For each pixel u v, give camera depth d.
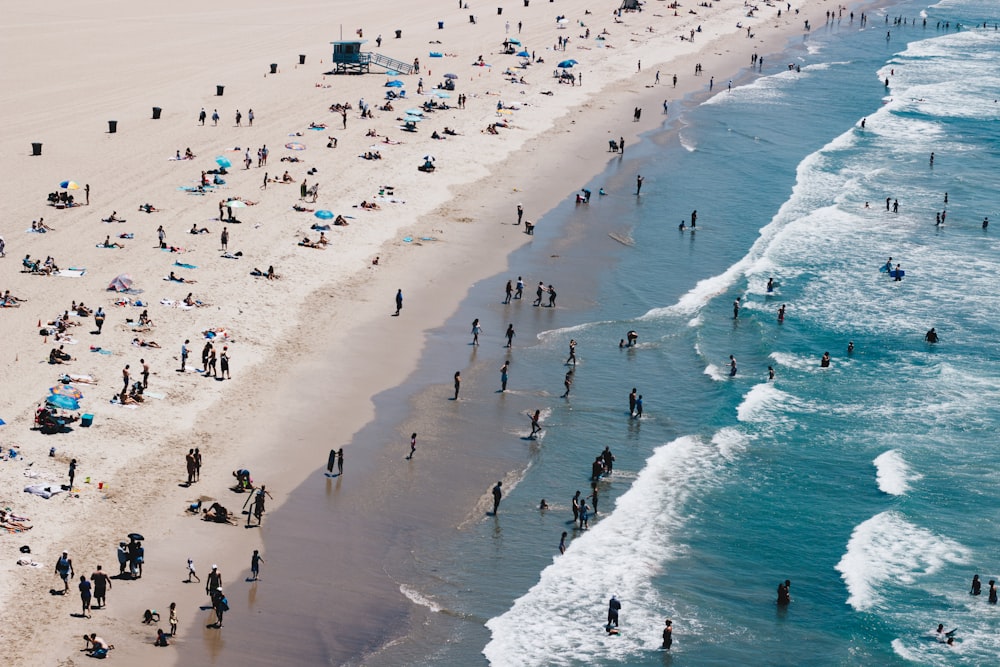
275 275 70.75
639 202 91.81
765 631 42.34
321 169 92.56
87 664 36.69
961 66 155.50
